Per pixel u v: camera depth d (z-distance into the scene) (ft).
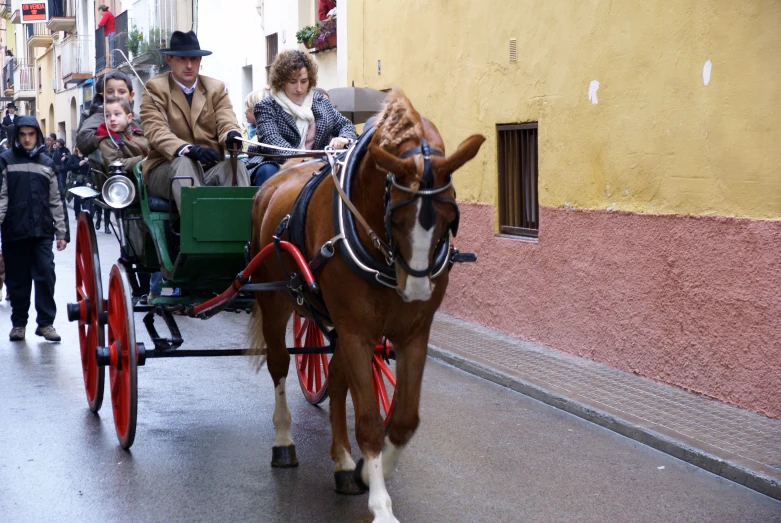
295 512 16.74
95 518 16.39
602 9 27.71
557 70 30.04
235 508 16.92
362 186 15.12
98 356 20.52
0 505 16.94
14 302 32.73
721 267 23.36
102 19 106.32
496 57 33.78
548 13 30.45
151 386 26.12
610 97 27.45
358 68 46.11
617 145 27.20
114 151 25.53
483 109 34.83
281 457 19.26
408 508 17.03
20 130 31.76
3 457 19.69
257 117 23.58
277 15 60.18
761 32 22.02
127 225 23.88
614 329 27.53
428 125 14.71
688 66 24.34
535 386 25.29
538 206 31.50
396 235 13.71
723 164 23.29
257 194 19.90
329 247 15.48
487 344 31.42
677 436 20.72
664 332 25.45
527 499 17.57
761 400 22.38
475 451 20.51
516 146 33.63
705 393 24.08
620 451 20.63
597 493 17.95
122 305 20.04
